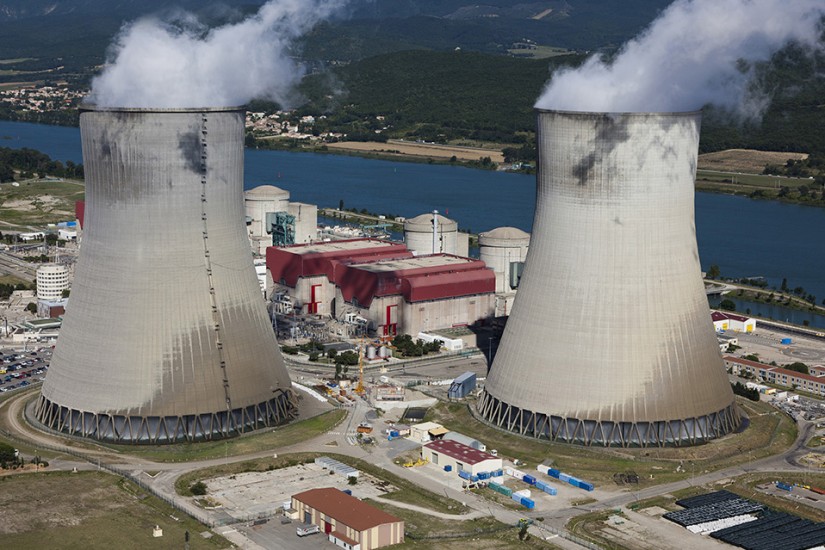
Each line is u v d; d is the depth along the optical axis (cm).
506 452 13825
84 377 14062
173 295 13925
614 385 13938
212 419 14088
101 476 12769
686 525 11625
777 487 12800
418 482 12850
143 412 13825
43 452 13500
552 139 14050
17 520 11450
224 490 12469
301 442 14088
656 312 13988
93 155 13850
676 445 14000
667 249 14038
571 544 11200
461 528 11531
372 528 10962
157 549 10856
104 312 13950
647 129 13562
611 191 13738
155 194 13725
